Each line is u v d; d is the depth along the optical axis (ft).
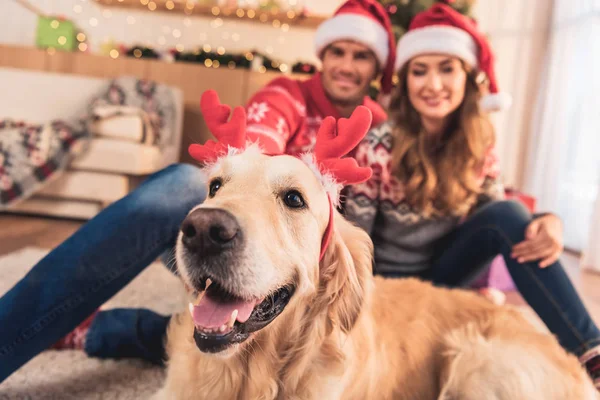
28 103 15.89
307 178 3.83
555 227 5.54
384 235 6.70
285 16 19.63
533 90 19.66
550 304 5.41
